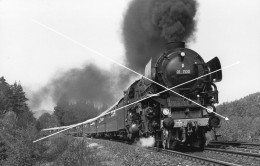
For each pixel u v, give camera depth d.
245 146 15.45
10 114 18.61
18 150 14.21
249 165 10.44
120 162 12.90
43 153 15.76
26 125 18.42
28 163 13.99
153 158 12.32
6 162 13.81
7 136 15.15
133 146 17.34
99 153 16.27
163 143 14.95
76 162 12.46
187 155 12.24
